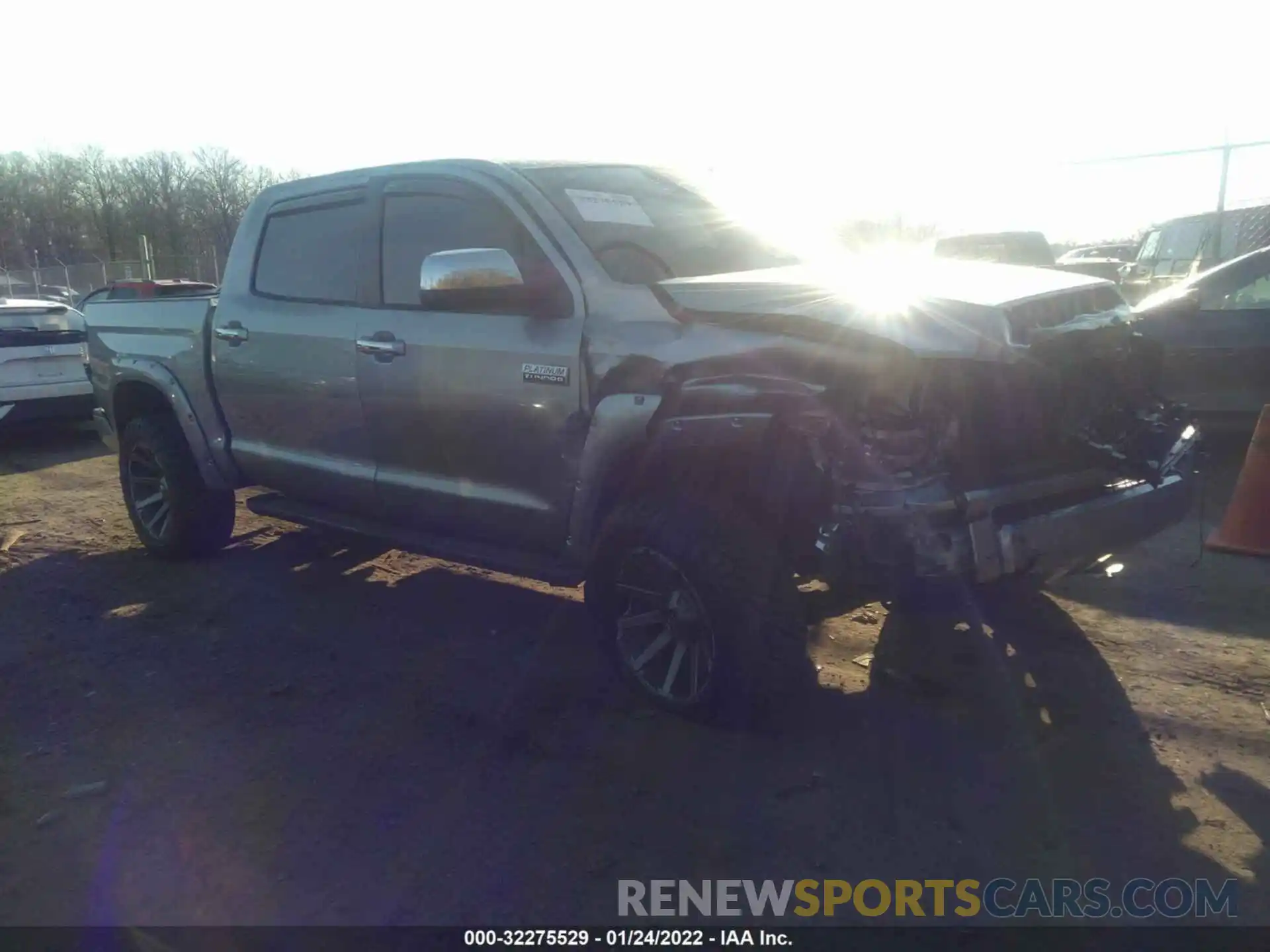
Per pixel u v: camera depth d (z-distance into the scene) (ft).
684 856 10.36
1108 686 13.64
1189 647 14.76
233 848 10.79
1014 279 13.03
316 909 9.77
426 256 15.15
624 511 12.62
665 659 13.03
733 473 12.46
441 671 14.98
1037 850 10.27
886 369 11.00
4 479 29.43
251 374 17.62
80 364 34.04
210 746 13.01
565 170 15.14
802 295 11.82
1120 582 17.40
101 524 23.97
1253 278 23.38
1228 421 23.47
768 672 11.82
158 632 16.97
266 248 17.83
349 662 15.43
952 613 11.69
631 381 12.62
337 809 11.44
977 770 11.73
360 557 20.63
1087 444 12.20
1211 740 12.16
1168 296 24.22
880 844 10.45
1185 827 10.52
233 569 20.20
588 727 13.05
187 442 19.63
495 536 14.96
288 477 17.75
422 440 15.16
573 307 13.33
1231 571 17.78
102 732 13.51
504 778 11.92
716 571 11.78
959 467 11.08
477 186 14.69
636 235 14.35
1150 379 14.24
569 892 9.87
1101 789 11.24
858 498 10.87
